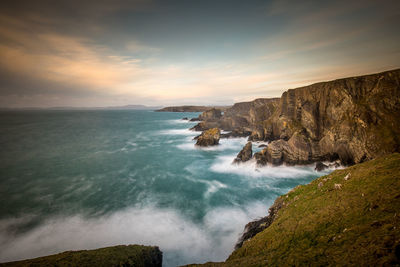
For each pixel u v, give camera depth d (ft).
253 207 111.55
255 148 244.22
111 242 84.69
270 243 51.55
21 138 343.46
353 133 147.43
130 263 52.47
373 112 142.31
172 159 216.74
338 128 159.53
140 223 97.86
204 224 96.07
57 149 266.16
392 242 29.01
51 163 203.92
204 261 72.02
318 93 196.13
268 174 157.28
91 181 155.94
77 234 90.12
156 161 210.18
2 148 268.62
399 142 120.47
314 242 41.29
